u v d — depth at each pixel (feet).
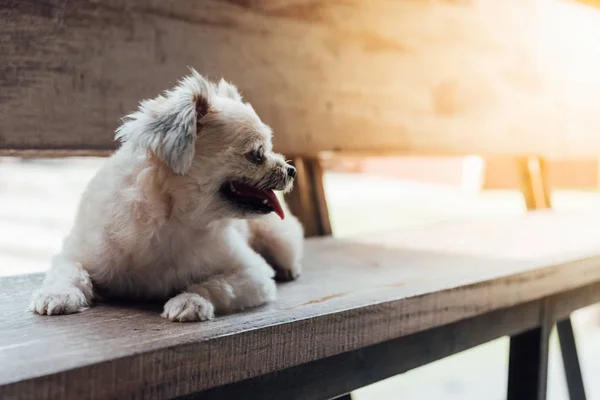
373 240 7.27
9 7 4.89
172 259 4.00
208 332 3.35
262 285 4.05
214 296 3.82
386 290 4.59
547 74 10.78
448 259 6.08
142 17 5.63
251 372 3.51
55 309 3.65
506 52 10.05
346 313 4.01
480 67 9.63
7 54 4.91
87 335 3.24
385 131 8.20
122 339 3.18
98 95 5.41
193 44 6.03
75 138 5.31
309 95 7.18
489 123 9.89
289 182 4.13
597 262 6.53
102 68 5.42
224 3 6.25
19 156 5.30
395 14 8.17
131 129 3.76
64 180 14.92
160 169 3.78
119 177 3.89
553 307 6.20
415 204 15.66
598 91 11.80
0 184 14.14
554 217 9.77
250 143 3.93
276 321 3.66
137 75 5.64
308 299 4.27
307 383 4.00
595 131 11.84
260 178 3.97
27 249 8.77
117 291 4.10
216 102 4.09
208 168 3.83
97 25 5.36
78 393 2.78
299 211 7.38
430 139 8.91
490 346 11.05
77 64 5.27
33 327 3.37
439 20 8.87
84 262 4.01
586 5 10.41
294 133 7.06
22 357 2.87
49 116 5.15
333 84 7.45
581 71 11.42
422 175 20.98
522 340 6.23
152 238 3.88
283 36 6.84
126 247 3.86
